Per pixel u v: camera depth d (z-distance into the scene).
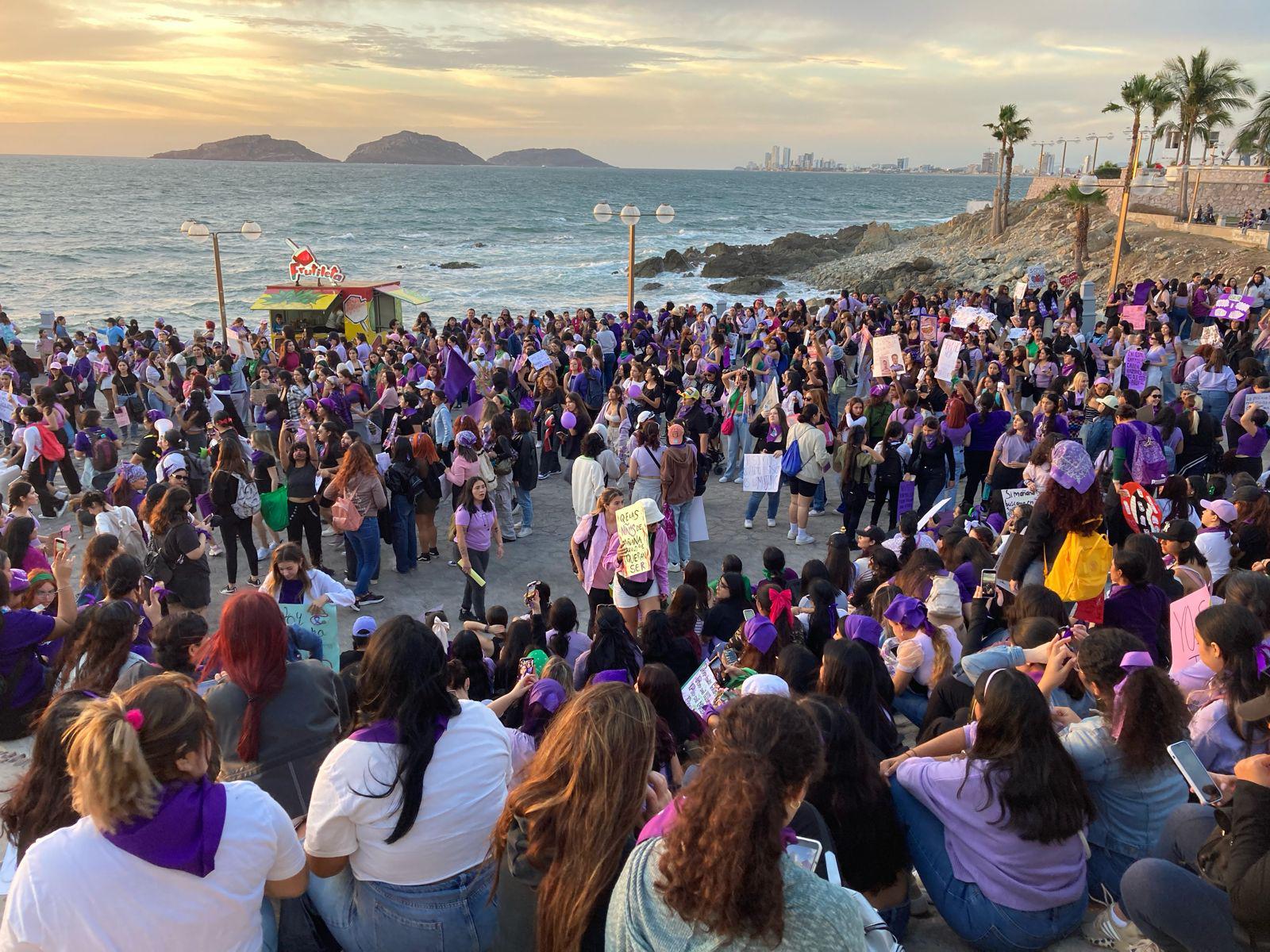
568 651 7.02
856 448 11.95
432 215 129.75
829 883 2.45
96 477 12.67
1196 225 45.44
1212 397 14.98
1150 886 3.44
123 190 183.25
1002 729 3.84
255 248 78.44
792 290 60.78
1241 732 4.43
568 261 75.00
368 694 3.32
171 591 8.09
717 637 7.43
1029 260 51.31
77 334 21.69
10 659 5.51
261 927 3.22
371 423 16.36
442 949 3.38
